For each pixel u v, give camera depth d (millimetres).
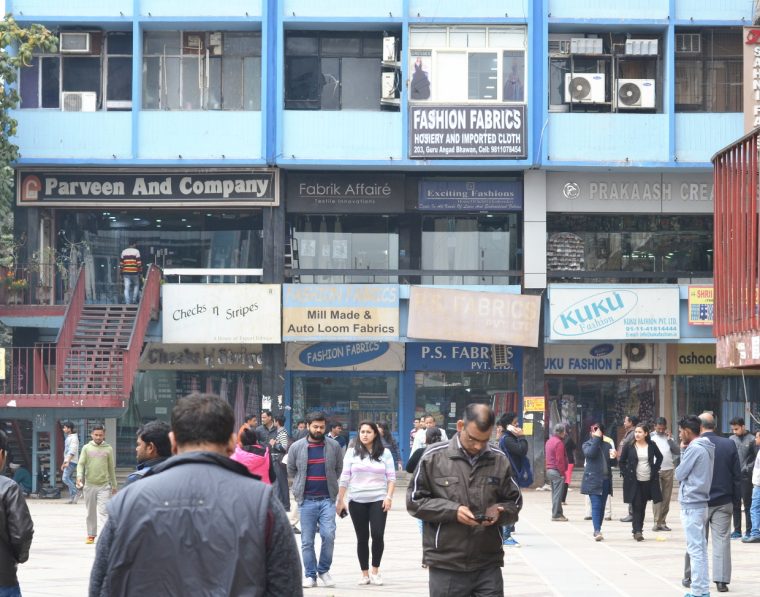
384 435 19109
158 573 4180
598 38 30578
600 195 30734
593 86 30297
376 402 32844
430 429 14469
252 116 29953
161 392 32562
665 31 30406
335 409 32812
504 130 29750
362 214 31906
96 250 31766
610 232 32094
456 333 30078
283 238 30547
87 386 28781
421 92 30031
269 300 29984
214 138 29891
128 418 32375
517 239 32125
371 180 30953
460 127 29781
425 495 8109
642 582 14094
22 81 30609
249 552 4203
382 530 13633
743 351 11258
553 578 14422
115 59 30859
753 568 15539
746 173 11281
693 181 30844
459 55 30141
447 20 29984
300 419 32688
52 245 31234
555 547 17797
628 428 20047
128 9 30125
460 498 7973
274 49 30141
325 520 13555
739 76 30797
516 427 16141
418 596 12781
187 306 30062
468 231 32188
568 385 32938
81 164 29859
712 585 14000
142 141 29906
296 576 4328
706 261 31984
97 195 30406
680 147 30094
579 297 30219
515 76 30141
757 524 18781
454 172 31047
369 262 32062
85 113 29922
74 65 30766
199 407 4570
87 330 29156
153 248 32031
